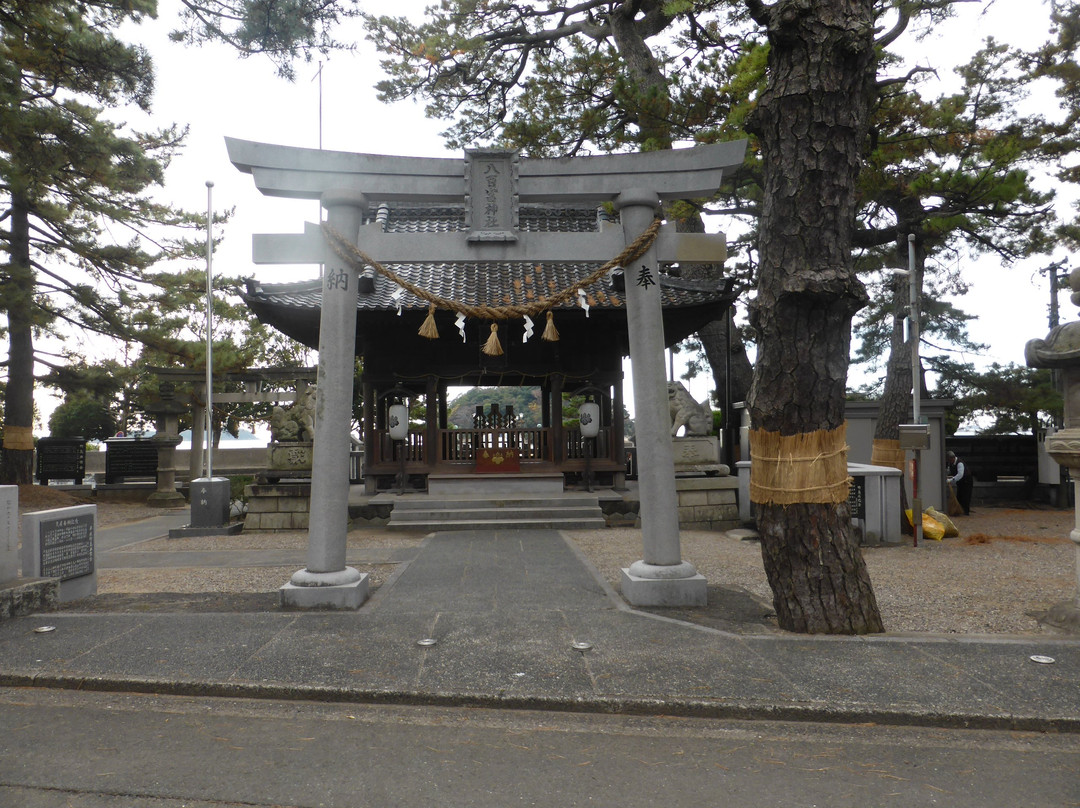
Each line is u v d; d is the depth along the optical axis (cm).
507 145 1833
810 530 552
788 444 557
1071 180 1588
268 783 330
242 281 2116
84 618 588
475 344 1514
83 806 307
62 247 1980
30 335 1942
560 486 1432
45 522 650
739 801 317
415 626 564
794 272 546
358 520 1348
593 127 1762
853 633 544
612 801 316
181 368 1992
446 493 1418
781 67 556
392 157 679
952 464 1708
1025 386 2553
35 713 414
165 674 457
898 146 1429
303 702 433
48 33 1709
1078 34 1476
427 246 683
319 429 654
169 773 339
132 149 1800
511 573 811
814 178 542
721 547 1089
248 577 846
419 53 1758
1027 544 1119
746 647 508
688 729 396
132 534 1364
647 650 503
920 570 879
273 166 657
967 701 414
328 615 600
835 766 351
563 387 1559
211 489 1320
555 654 494
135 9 1744
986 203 1338
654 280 683
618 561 938
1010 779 339
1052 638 537
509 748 371
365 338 1497
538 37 2006
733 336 1975
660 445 663
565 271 1582
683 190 690
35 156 1670
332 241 654
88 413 3706
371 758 358
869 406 1705
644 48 1786
